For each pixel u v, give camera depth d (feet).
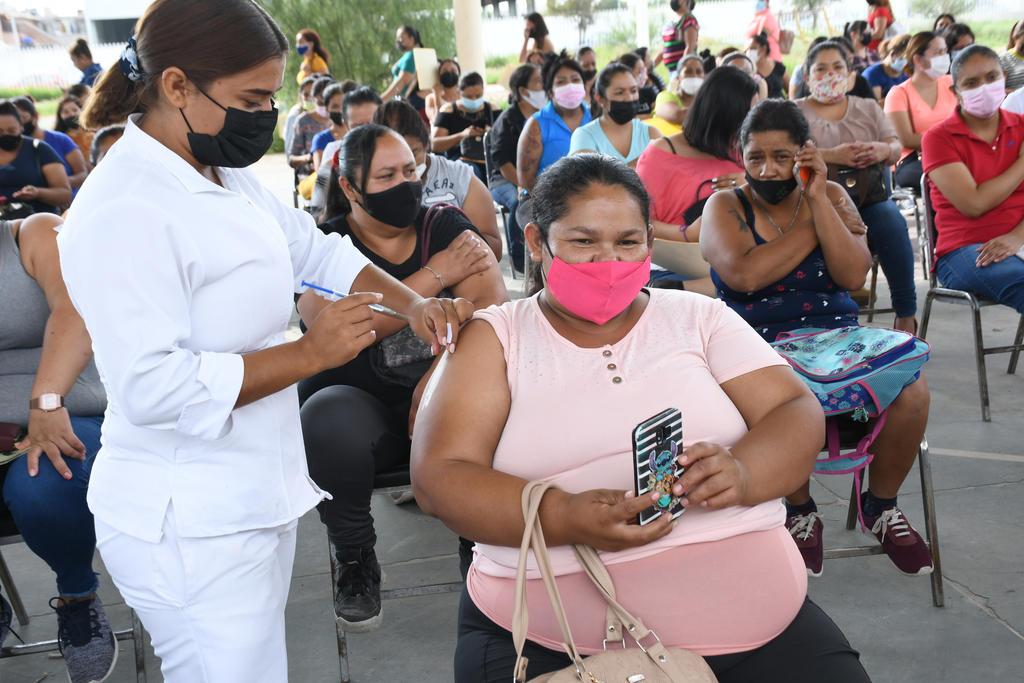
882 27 37.88
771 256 10.78
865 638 9.21
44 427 8.27
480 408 6.00
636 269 5.86
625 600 5.66
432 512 5.90
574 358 6.04
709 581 5.66
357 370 9.68
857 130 16.98
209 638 5.95
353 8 65.26
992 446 13.33
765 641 5.79
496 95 61.46
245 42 5.40
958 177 14.53
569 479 5.83
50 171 22.61
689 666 5.14
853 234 11.18
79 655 8.71
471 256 9.81
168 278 5.34
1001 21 51.03
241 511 5.92
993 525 11.16
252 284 5.75
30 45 75.56
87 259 5.23
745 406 6.15
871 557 10.77
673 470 5.33
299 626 10.26
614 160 6.11
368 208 9.53
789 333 10.50
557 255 5.99
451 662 9.37
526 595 5.72
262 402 6.02
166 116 5.62
